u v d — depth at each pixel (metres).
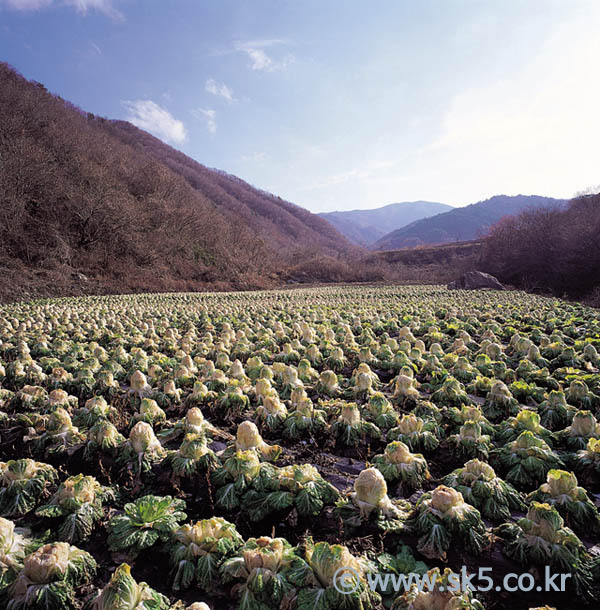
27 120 56.09
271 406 6.88
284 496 4.62
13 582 3.55
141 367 9.78
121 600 3.12
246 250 72.06
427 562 3.96
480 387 8.41
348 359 11.50
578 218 52.31
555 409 7.17
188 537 3.93
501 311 20.02
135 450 5.57
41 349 11.12
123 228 48.66
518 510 4.70
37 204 44.56
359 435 6.42
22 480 4.79
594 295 42.62
